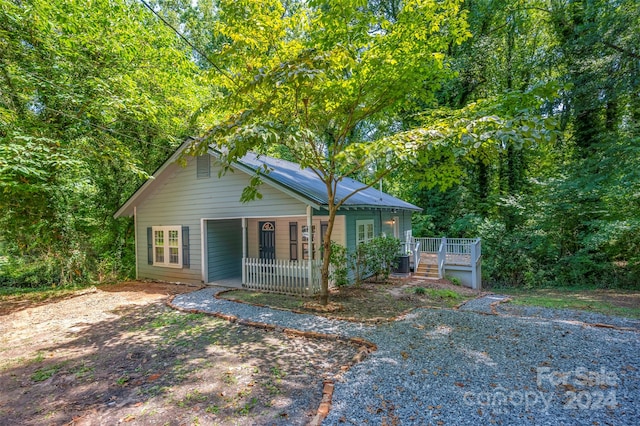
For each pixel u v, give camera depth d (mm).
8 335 6609
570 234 15516
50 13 8305
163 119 12930
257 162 11242
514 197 18516
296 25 7223
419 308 7523
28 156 7652
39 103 10047
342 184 14844
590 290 13438
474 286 13578
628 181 12039
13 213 9922
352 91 7164
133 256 15594
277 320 6723
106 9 9234
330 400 3641
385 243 11656
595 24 13703
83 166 10102
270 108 6840
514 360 4555
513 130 4719
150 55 11133
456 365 4422
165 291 10492
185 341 5773
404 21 6430
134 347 5633
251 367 4613
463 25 6797
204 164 11336
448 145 5992
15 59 8453
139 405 3771
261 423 3332
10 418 3662
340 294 9516
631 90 12836
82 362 5105
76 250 11641
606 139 13766
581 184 13688
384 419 3271
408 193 24953
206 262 11477
